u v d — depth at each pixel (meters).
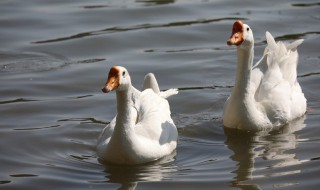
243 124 14.62
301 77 17.42
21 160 13.34
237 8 22.17
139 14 21.66
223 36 20.11
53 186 12.23
